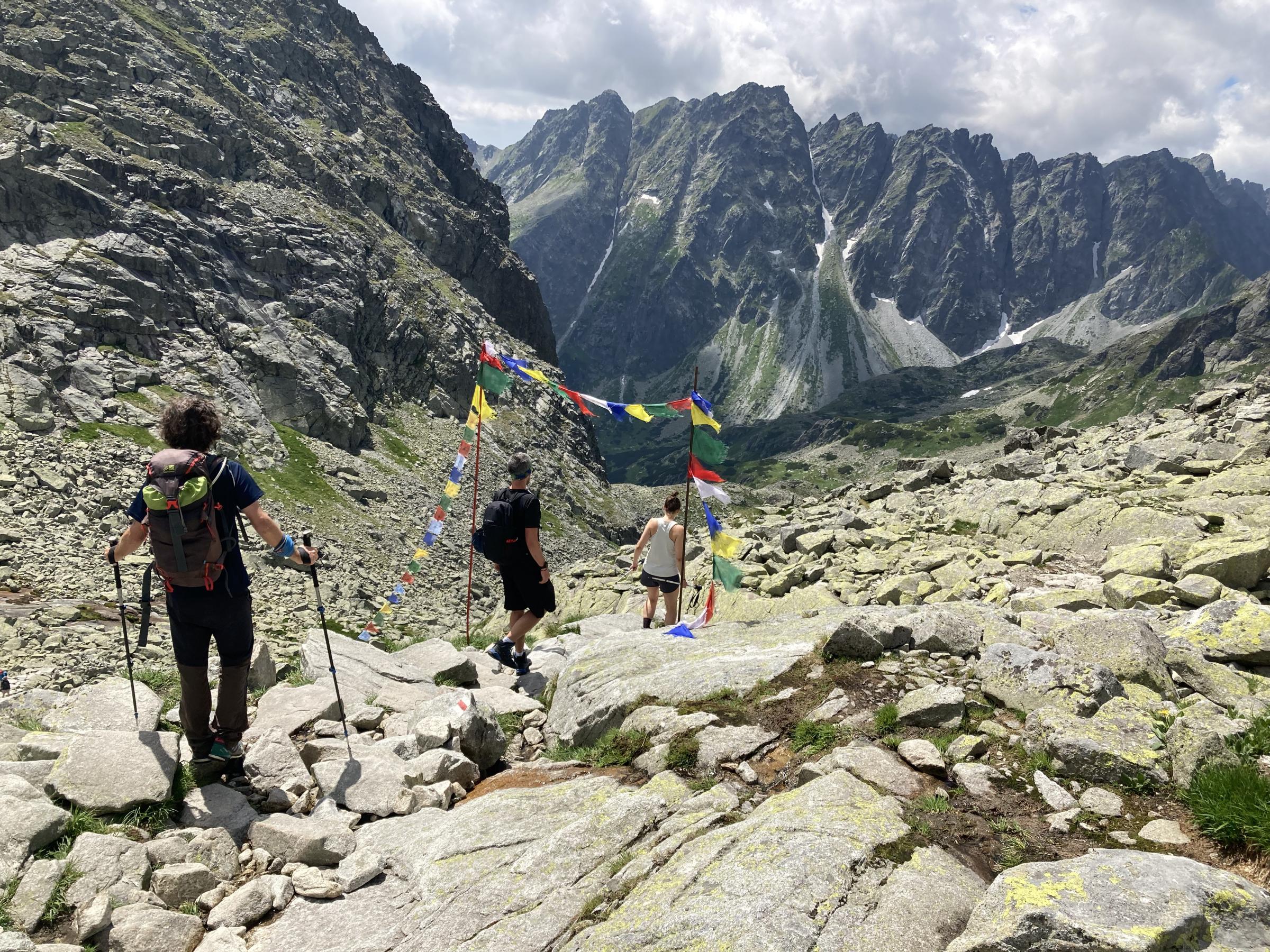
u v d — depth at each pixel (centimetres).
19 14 8694
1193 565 1045
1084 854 462
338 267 9925
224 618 606
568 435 14025
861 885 430
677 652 928
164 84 9669
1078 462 2284
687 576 1948
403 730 830
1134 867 406
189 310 7588
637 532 12431
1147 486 1744
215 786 637
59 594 2672
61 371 5769
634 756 709
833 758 590
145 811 579
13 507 3588
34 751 618
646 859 500
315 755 744
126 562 3117
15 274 6347
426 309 12056
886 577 1505
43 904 458
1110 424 2883
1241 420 2097
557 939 451
